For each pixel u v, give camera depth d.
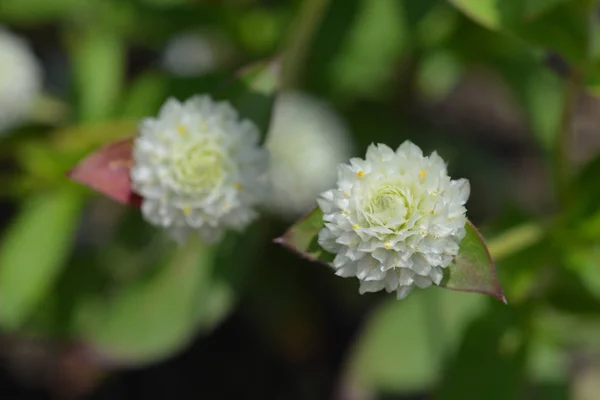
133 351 0.35
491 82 0.46
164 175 0.30
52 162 0.35
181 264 0.35
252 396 0.40
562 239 0.33
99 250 0.38
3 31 0.38
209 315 0.35
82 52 0.38
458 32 0.37
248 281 0.39
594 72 0.31
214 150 0.30
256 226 0.35
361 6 0.37
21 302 0.35
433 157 0.28
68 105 0.38
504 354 0.33
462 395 0.33
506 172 0.43
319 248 0.28
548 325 0.35
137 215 0.37
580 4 0.31
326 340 0.41
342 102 0.39
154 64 0.45
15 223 0.37
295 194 0.37
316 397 0.40
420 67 0.38
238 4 0.38
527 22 0.31
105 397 0.40
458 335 0.34
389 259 0.27
